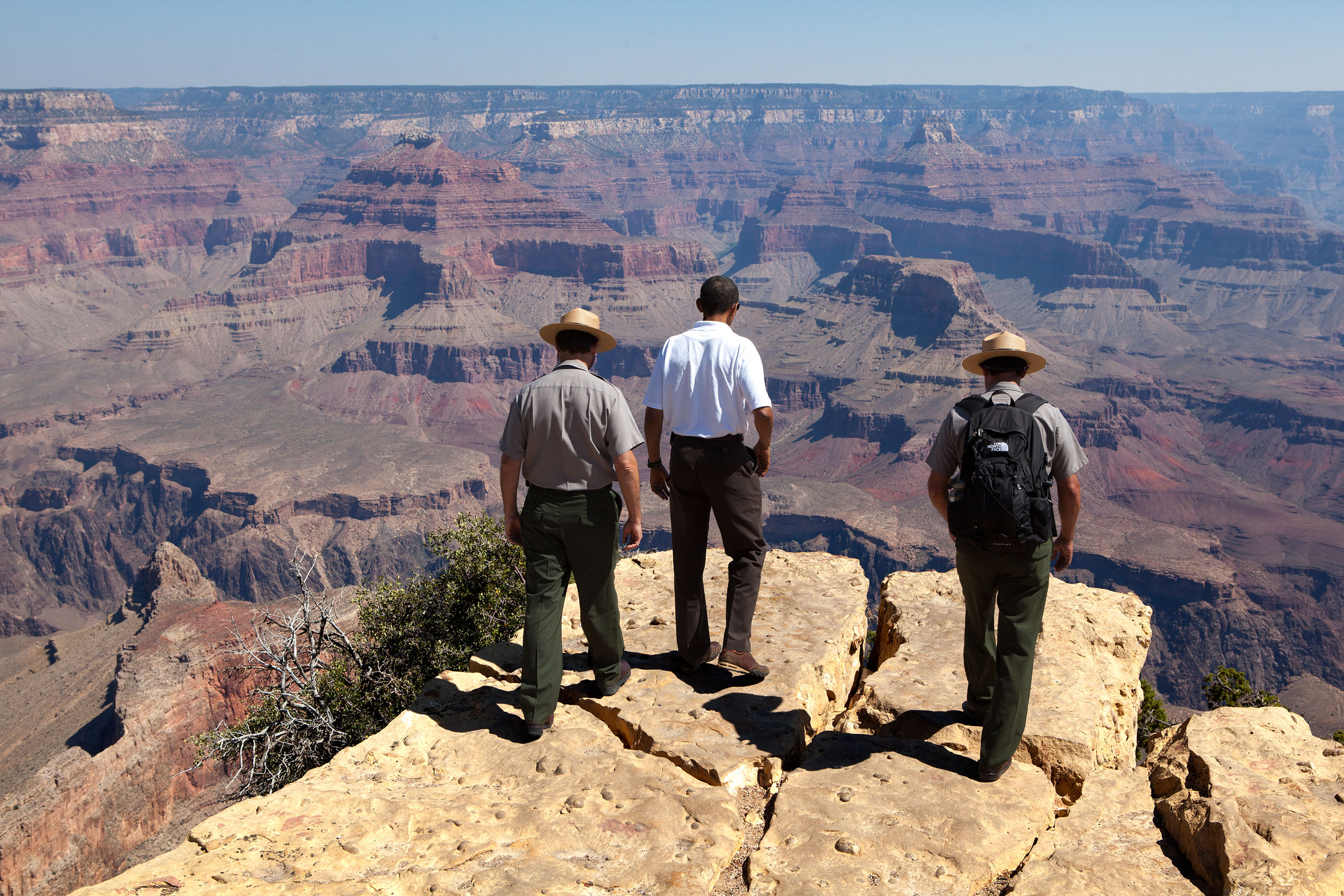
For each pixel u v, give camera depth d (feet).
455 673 27.81
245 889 16.88
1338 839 17.44
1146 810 20.76
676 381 24.00
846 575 35.55
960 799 20.42
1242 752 21.40
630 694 25.49
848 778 21.31
